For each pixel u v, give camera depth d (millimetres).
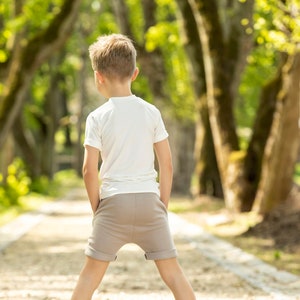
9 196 32281
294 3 15633
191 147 40406
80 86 62219
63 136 98438
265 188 20516
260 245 17016
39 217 26797
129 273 12945
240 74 24516
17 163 41906
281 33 16406
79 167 67375
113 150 6574
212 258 14867
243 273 12742
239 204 22922
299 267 13570
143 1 37344
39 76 53719
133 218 6520
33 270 13484
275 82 23203
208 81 24422
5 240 18750
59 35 27734
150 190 6586
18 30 28484
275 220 19094
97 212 6609
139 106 6652
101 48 6645
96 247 6543
